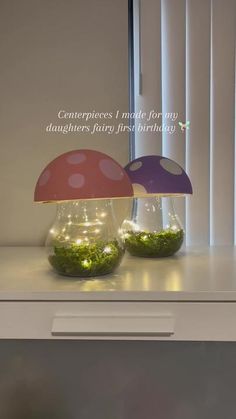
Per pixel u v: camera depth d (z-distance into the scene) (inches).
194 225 45.4
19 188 44.9
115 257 31.4
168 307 27.3
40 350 33.6
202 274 31.6
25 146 44.5
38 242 45.3
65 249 30.7
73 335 27.6
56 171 28.8
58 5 43.3
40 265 35.3
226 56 43.9
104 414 33.7
